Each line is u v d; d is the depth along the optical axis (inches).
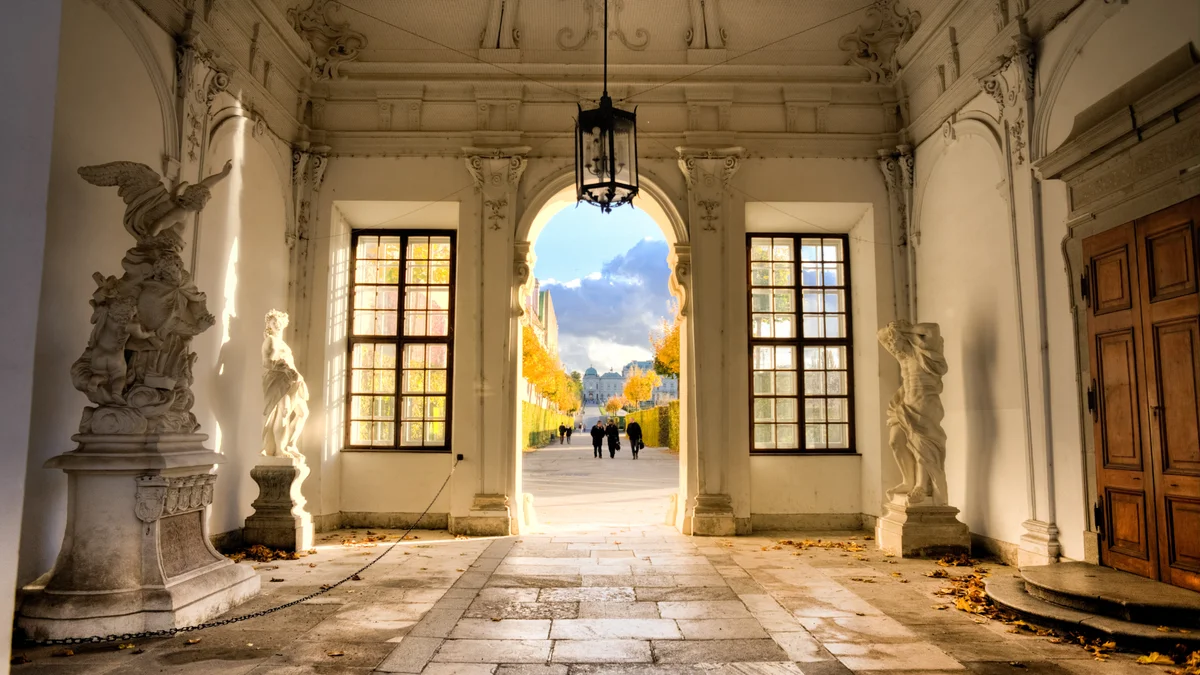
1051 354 258.7
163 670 153.6
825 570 268.1
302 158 370.6
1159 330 206.8
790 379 404.5
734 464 365.7
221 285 292.5
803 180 382.6
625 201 253.8
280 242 353.7
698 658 165.5
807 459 386.0
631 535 354.0
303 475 312.3
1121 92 224.1
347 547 317.4
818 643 177.0
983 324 303.9
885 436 365.7
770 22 383.6
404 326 402.3
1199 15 194.7
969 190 315.9
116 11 224.7
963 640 178.9
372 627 189.6
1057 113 256.4
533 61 384.5
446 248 409.1
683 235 380.2
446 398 396.5
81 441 187.2
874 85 383.6
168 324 198.7
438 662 161.6
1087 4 240.4
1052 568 224.8
